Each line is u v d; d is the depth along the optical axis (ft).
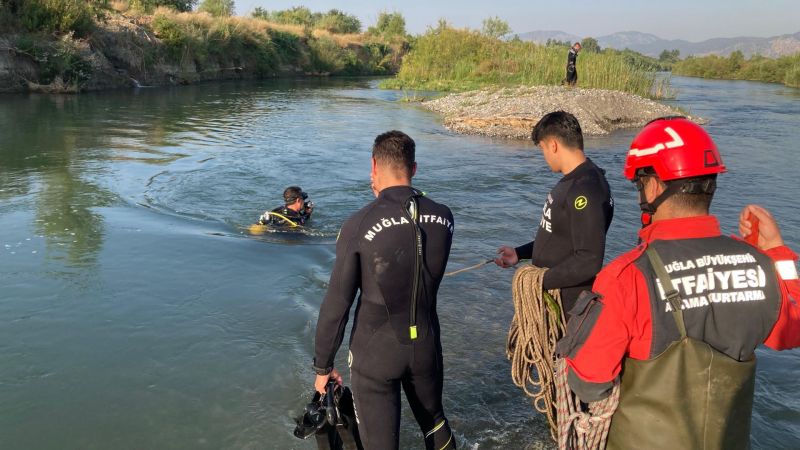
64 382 12.10
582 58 88.74
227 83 108.68
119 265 18.47
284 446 10.46
